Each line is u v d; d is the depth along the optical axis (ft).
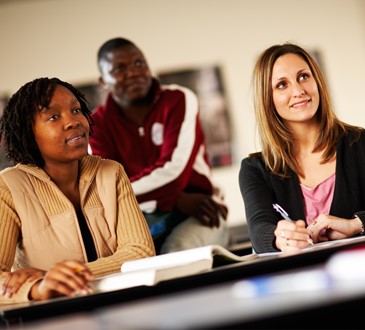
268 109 8.18
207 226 12.29
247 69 22.89
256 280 3.50
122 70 12.48
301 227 6.47
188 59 22.75
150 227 11.94
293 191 8.04
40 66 22.20
